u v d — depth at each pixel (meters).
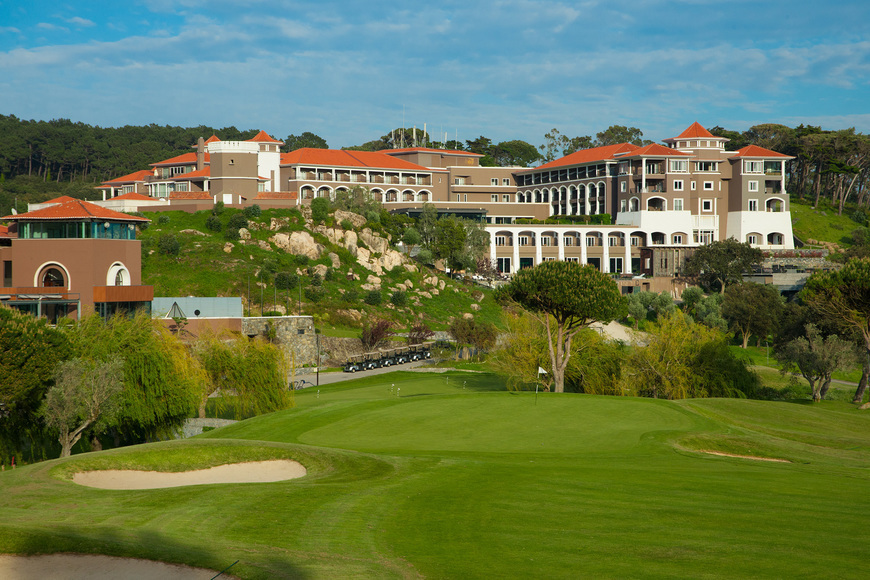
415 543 18.50
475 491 24.19
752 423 40.81
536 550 17.78
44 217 66.31
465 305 115.88
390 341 98.19
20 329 38.66
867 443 36.91
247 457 30.38
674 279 141.75
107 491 24.59
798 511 21.30
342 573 16.06
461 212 158.88
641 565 16.50
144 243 102.50
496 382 74.88
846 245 174.50
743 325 111.00
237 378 55.09
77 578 16.03
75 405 38.31
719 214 162.75
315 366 88.62
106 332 46.34
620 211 159.38
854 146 196.00
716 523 19.98
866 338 57.31
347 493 23.97
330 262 111.00
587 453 32.81
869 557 16.86
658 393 60.88
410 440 36.12
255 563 16.67
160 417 45.69
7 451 42.31
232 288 97.69
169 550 17.52
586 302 55.44
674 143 163.88
